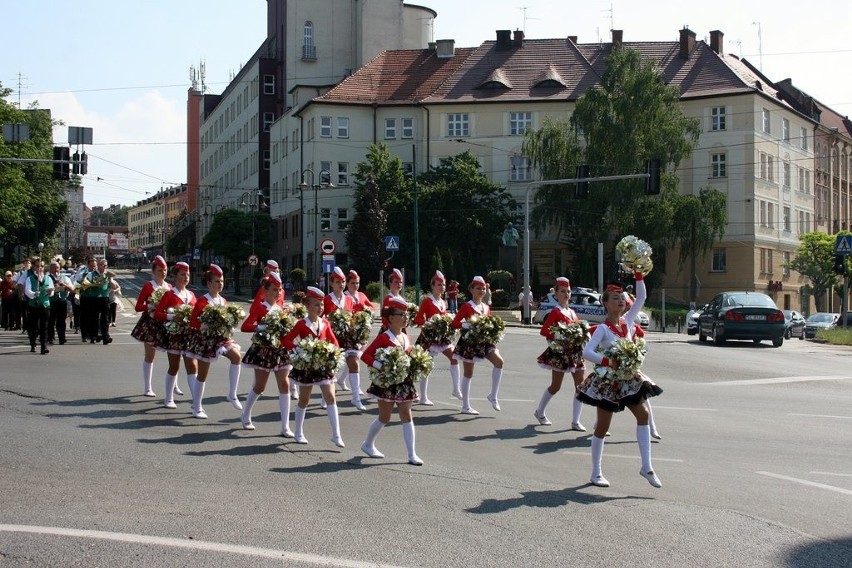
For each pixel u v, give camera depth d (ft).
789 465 30.73
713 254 203.31
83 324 73.87
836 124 268.82
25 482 25.39
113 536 20.20
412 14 254.27
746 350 86.74
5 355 62.08
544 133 182.19
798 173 228.02
